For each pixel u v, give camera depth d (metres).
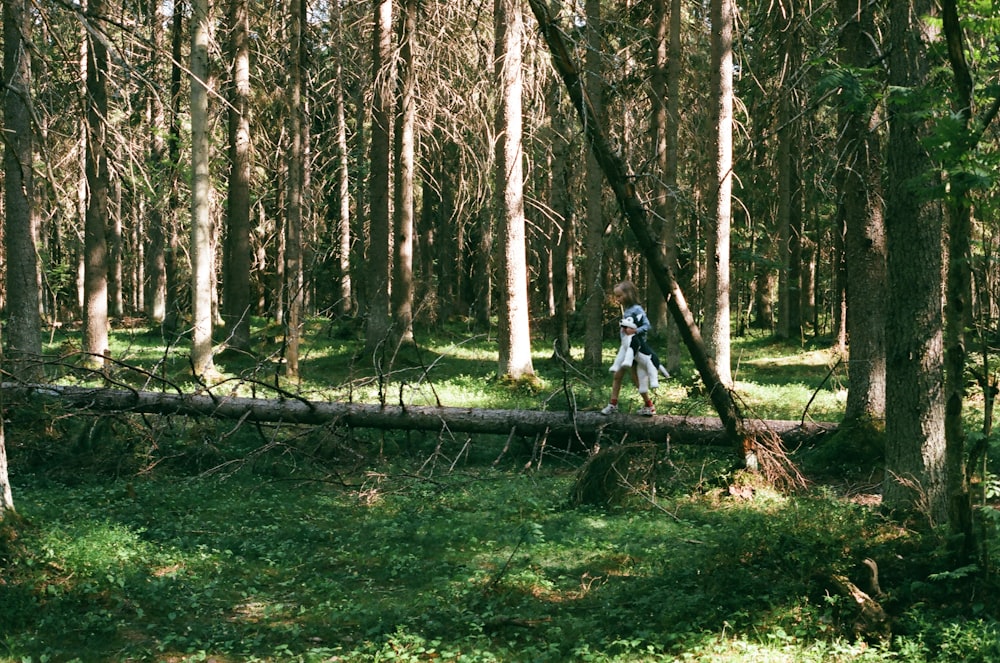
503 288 20.22
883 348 12.04
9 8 10.25
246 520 10.16
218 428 13.52
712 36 18.94
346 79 25.94
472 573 7.96
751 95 20.47
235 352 24.41
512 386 19.70
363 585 7.86
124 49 10.59
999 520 6.37
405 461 13.28
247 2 23.30
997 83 5.59
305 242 33.78
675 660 5.72
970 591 6.23
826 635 6.01
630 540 8.88
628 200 9.73
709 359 10.66
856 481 11.32
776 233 29.55
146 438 12.87
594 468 10.81
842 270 29.06
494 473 12.61
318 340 29.88
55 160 13.10
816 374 25.30
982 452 6.29
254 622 6.93
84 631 6.55
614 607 6.90
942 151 5.45
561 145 24.17
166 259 38.00
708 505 10.41
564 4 10.68
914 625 5.95
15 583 7.08
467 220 25.98
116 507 10.38
